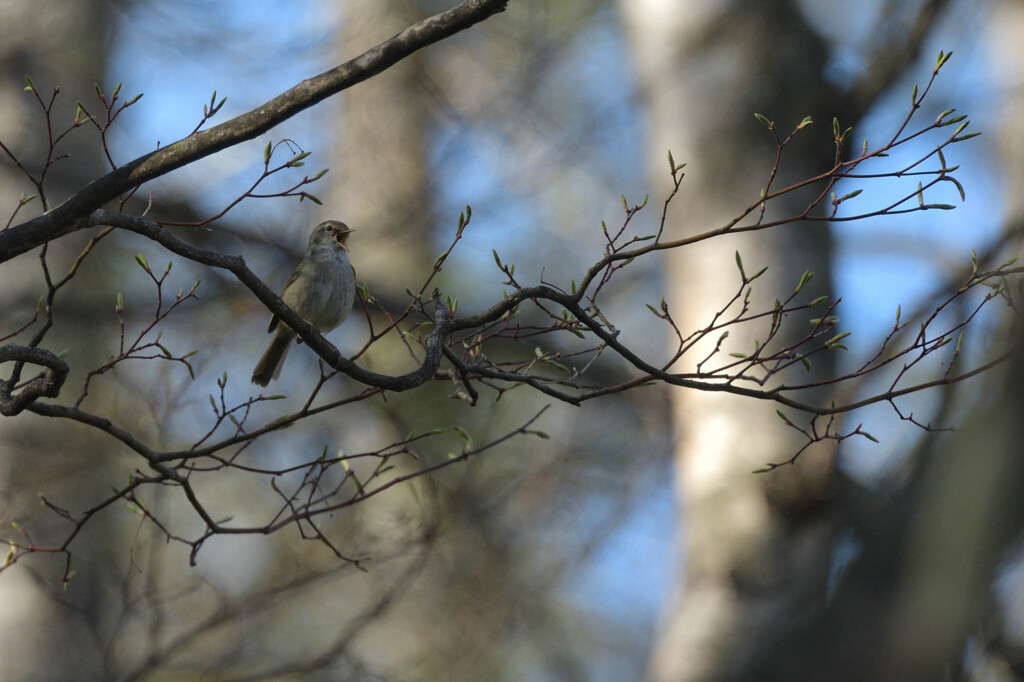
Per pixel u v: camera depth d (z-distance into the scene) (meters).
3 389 6.58
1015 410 4.05
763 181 10.80
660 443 16.08
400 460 15.43
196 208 14.30
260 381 9.94
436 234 18.27
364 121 19.09
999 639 4.25
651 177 11.71
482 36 19.38
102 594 12.53
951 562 3.95
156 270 14.49
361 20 18.59
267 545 15.77
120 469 13.43
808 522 9.53
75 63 14.00
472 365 6.95
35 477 12.34
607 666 19.34
